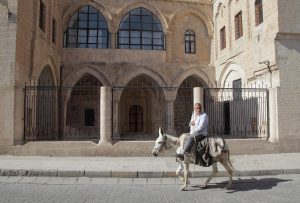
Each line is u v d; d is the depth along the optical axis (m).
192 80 26.14
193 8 25.14
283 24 15.68
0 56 14.33
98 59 23.78
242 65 19.92
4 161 12.30
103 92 14.46
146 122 30.56
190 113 25.97
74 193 8.12
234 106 20.66
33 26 16.84
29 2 16.23
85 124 26.70
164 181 9.90
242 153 14.77
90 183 9.56
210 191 8.45
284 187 8.81
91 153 14.07
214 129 22.50
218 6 24.16
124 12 24.53
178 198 7.64
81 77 23.62
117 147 14.16
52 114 19.31
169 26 24.75
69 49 23.62
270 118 15.73
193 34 25.44
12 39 14.41
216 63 24.59
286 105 15.55
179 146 8.98
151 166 11.46
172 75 24.23
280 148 15.25
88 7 24.34
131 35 24.55
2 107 14.12
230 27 22.03
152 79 24.45
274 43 15.88
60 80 23.19
